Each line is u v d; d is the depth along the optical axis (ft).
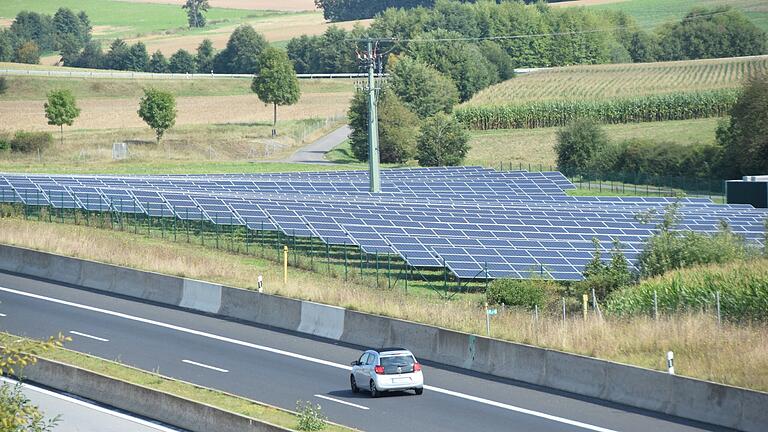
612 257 583.58
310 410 330.75
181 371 420.36
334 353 462.60
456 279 610.65
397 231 654.12
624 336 418.72
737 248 586.45
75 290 600.39
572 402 372.79
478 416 352.28
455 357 440.86
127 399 366.84
